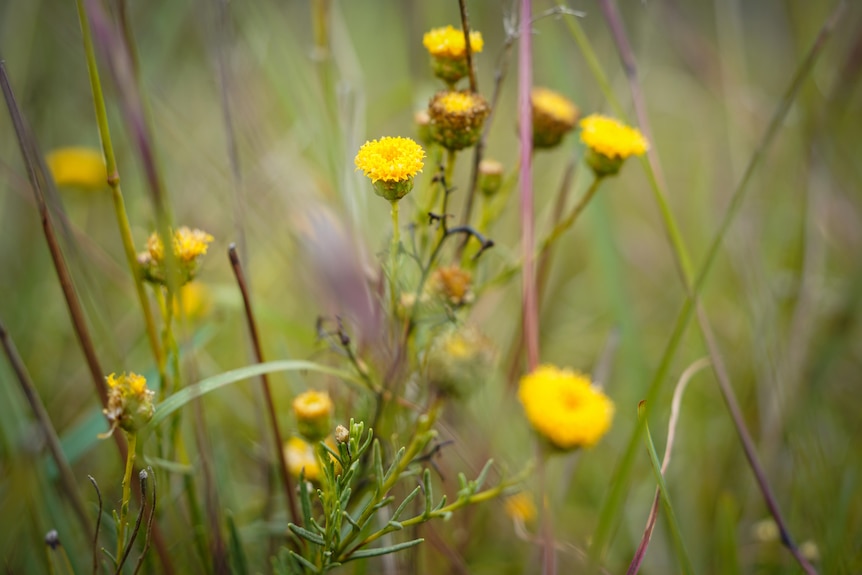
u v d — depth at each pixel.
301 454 0.41
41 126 0.48
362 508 0.39
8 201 0.48
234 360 0.47
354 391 0.41
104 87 0.49
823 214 0.48
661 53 0.65
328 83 0.45
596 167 0.40
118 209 0.38
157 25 0.50
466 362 0.37
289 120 0.50
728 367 0.48
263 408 0.42
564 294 0.51
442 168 0.39
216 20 0.42
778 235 0.51
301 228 0.43
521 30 0.40
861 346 0.49
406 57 0.52
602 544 0.39
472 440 0.42
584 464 0.46
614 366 0.48
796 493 0.43
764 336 0.46
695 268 0.51
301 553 0.39
